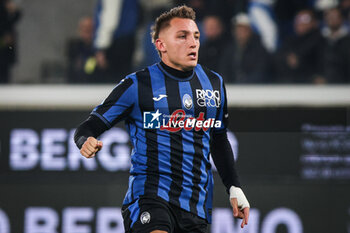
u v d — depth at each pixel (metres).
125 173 21.88
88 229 21.72
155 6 24.86
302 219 21.66
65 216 21.75
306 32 24.58
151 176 11.85
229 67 24.45
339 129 21.94
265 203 21.67
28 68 24.56
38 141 22.11
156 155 11.86
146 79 12.12
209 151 12.45
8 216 21.75
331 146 21.92
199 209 12.04
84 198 21.80
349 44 24.42
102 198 21.78
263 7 24.86
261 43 24.55
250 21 24.55
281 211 21.67
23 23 24.77
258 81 24.28
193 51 12.09
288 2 25.19
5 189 21.84
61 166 21.97
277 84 24.19
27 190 21.84
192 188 11.95
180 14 12.27
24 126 22.14
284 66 24.45
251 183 21.72
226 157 13.08
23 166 21.97
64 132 22.19
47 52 24.75
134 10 24.81
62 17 25.02
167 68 12.26
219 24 24.56
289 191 21.73
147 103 11.95
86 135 11.65
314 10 24.78
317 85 24.06
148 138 11.95
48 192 21.83
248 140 21.95
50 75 24.50
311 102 23.11
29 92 23.48
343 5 24.64
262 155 21.91
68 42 24.88
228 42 24.55
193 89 12.25
